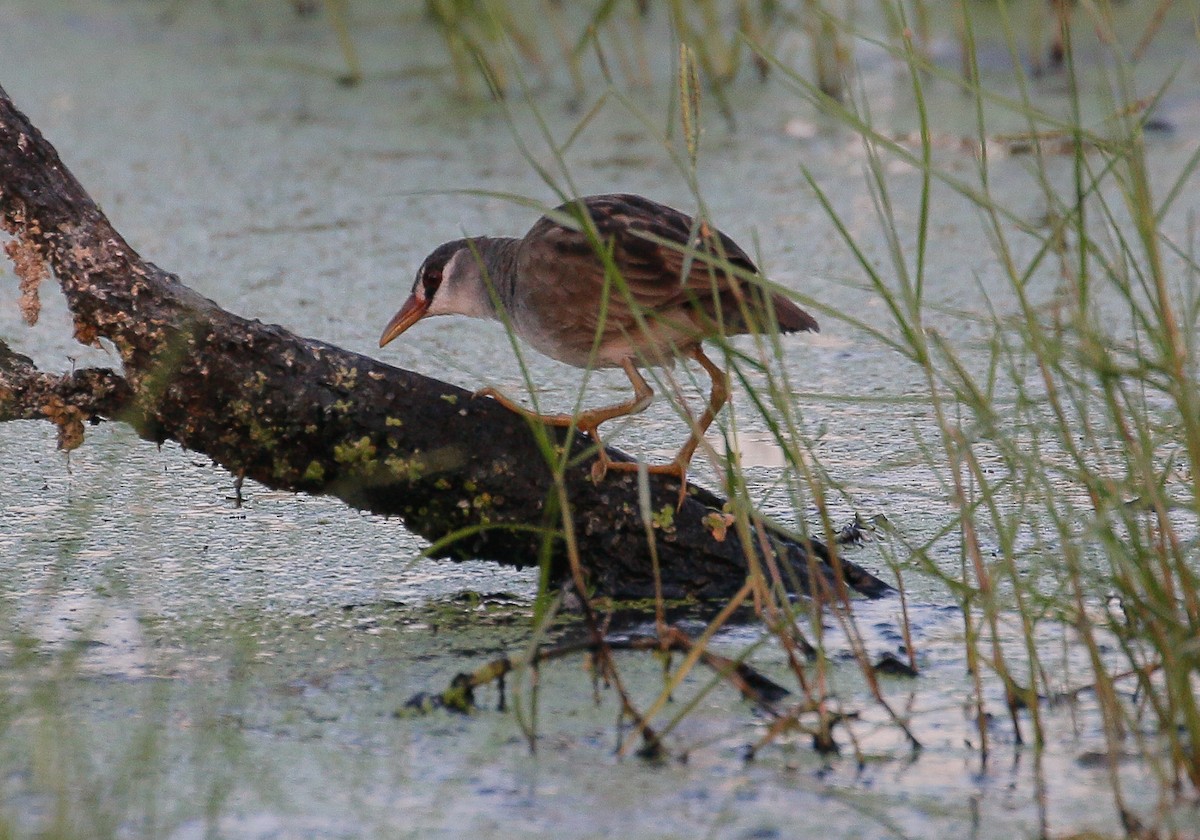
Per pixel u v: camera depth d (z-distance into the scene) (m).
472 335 10.38
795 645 6.41
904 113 14.43
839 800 5.26
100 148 13.65
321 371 6.80
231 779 5.42
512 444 6.92
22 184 6.70
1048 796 5.29
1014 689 5.83
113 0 18.39
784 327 7.20
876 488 7.35
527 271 7.57
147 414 6.86
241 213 12.27
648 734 5.62
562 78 15.67
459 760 5.57
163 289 6.76
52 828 4.97
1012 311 10.32
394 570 7.47
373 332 10.20
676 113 14.49
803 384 9.55
